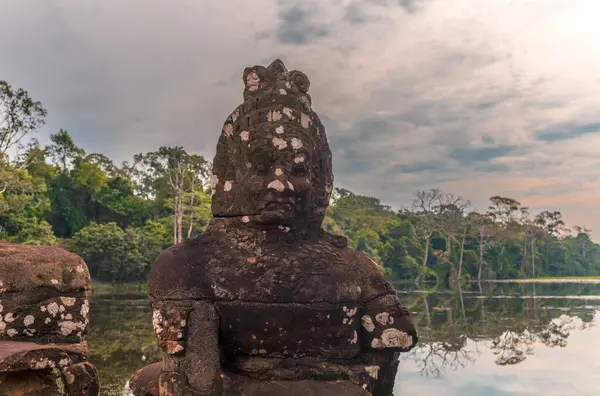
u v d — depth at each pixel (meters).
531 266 75.75
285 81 3.63
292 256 3.41
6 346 3.62
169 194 44.00
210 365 3.13
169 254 3.38
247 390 3.15
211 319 3.23
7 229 31.52
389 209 73.75
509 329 20.92
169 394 3.12
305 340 3.35
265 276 3.32
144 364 13.05
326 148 3.80
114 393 10.25
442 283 58.66
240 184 3.54
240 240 3.47
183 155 43.41
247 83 3.71
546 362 14.38
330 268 3.46
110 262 36.81
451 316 25.64
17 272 4.04
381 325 3.50
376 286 3.56
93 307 25.73
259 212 3.39
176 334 3.16
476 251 69.00
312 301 3.33
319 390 3.15
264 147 3.43
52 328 4.12
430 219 63.50
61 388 3.70
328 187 3.79
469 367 13.84
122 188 47.34
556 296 39.69
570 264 82.69
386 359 3.59
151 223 41.38
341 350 3.42
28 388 3.58
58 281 4.17
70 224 41.62
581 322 22.95
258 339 3.30
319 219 3.70
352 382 3.30
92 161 48.03
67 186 43.16
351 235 55.88
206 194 41.75
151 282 3.30
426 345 17.39
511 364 14.19
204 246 3.46
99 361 13.41
